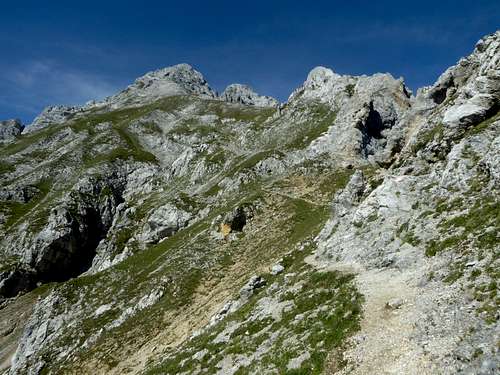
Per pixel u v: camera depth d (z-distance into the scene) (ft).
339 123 432.66
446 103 200.75
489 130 125.90
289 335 99.50
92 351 211.20
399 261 105.91
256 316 125.08
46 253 417.69
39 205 516.73
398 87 465.88
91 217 482.28
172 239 329.31
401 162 179.93
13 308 373.40
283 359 88.99
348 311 94.12
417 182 136.67
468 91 157.99
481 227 95.50
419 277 94.22
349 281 110.52
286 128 559.79
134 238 395.75
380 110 437.99
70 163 611.88
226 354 111.45
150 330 205.77
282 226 256.93
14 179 593.83
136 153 640.58
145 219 424.87
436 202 120.67
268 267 191.42
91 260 451.12
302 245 173.88
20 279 401.49
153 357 180.34
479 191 110.42
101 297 270.87
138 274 278.26
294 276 138.21
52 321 265.75
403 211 128.36
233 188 395.34
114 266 312.50
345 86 567.18
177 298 220.64
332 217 167.94
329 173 341.41
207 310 194.70
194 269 242.17
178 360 131.75
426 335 74.54
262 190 327.88
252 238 258.98
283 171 400.26
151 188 547.08
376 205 140.46
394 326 81.87
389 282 99.91
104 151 652.48
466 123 143.74
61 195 525.34
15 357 263.49
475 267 84.17
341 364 78.69
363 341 81.71
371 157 362.53
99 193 523.70
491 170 109.70
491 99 144.15
